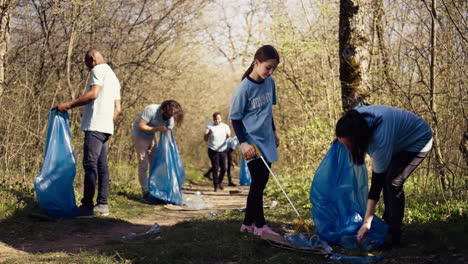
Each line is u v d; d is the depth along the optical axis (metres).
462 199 5.14
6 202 5.50
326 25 8.75
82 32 8.51
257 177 4.21
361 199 3.96
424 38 5.97
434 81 5.39
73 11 7.73
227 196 9.19
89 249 4.22
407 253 3.51
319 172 4.11
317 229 3.99
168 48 11.88
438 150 5.11
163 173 7.46
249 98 4.16
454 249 3.50
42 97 7.67
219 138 10.22
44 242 4.55
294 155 10.72
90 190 5.72
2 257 3.93
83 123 5.80
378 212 5.19
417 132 3.64
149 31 10.27
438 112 5.43
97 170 6.01
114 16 9.73
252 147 4.13
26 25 7.79
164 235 4.48
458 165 5.24
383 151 3.42
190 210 7.02
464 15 5.36
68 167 5.57
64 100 8.28
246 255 3.63
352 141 3.41
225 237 4.10
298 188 8.05
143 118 7.52
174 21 10.37
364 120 3.40
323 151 8.31
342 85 7.14
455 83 5.37
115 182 8.52
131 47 10.41
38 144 7.14
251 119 4.20
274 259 3.47
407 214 4.80
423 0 5.18
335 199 4.03
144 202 7.46
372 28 7.37
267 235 3.85
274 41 9.27
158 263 3.56
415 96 5.77
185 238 4.22
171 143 7.61
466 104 5.23
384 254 3.57
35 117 7.33
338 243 3.85
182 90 14.82
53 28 8.25
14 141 6.51
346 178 4.02
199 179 13.52
